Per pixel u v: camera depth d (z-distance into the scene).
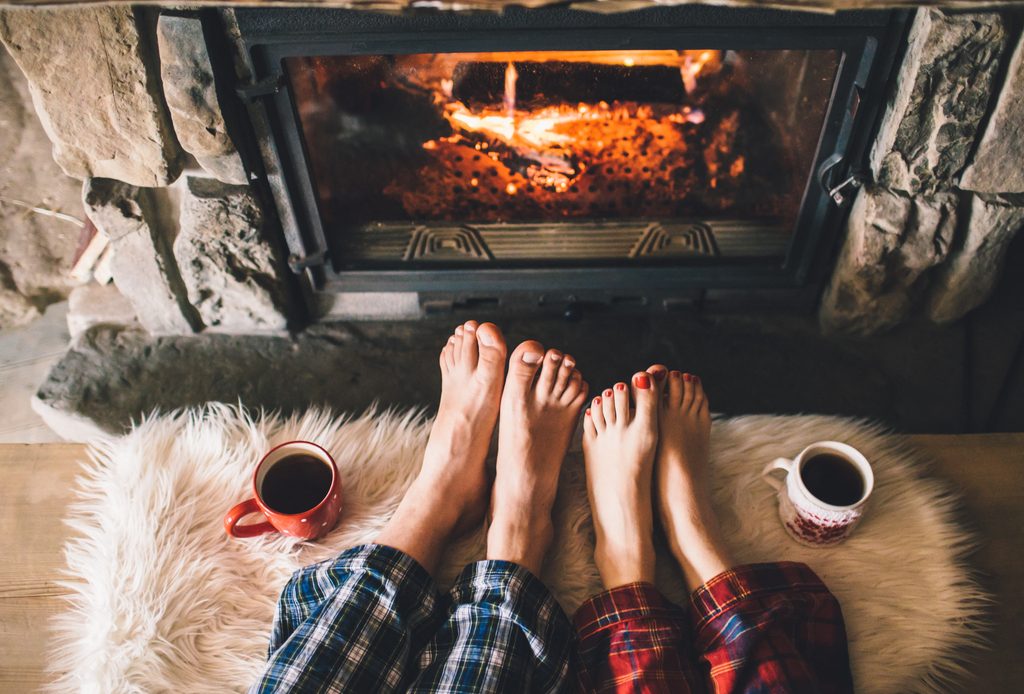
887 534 1.10
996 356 1.40
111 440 1.21
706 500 1.09
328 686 0.86
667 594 1.06
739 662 0.91
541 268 1.34
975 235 1.23
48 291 1.53
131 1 0.80
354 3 0.82
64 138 1.07
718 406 1.36
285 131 1.11
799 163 1.22
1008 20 0.98
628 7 0.83
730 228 1.32
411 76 1.12
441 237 1.32
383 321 1.46
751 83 1.17
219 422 1.20
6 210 1.40
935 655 1.01
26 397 1.45
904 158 1.14
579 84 1.16
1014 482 1.18
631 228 1.32
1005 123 1.07
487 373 1.12
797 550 1.09
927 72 1.03
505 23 1.00
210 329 1.44
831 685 0.94
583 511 1.12
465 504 1.08
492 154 1.25
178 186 1.22
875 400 1.36
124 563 1.05
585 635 0.96
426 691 0.88
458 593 0.97
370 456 1.19
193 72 1.00
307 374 1.39
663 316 1.46
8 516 1.12
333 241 1.31
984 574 1.09
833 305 1.39
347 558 0.96
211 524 1.10
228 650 1.01
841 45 1.03
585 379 1.39
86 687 0.97
